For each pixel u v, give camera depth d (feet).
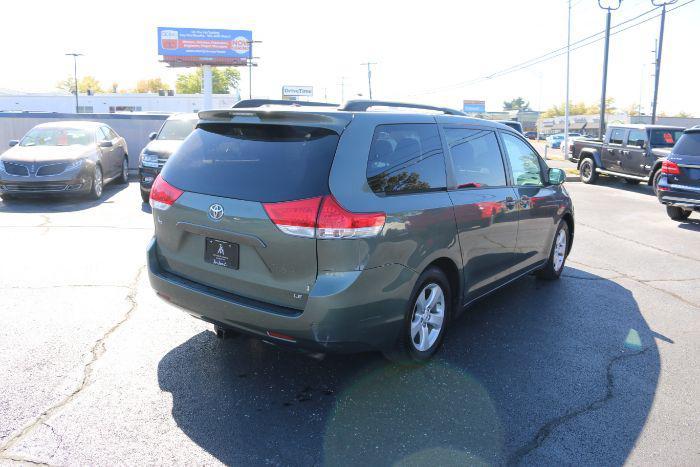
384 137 11.73
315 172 10.52
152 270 12.75
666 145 52.06
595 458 9.95
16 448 9.58
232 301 11.21
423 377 12.73
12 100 195.83
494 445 10.20
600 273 22.98
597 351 14.75
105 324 15.16
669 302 19.31
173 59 196.34
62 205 35.37
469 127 14.97
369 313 10.91
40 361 12.84
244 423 10.64
